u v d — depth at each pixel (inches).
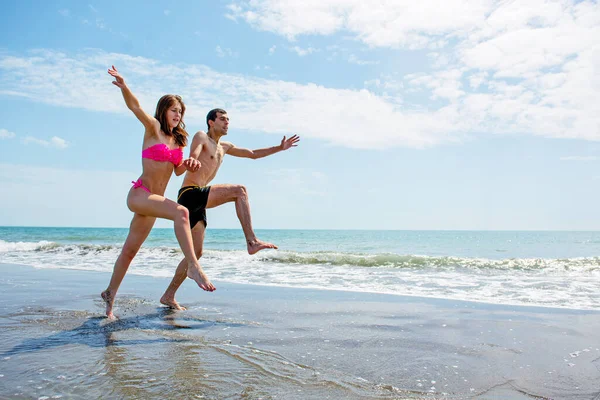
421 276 332.5
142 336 149.2
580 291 256.7
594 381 107.8
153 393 96.0
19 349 131.7
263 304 212.8
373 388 102.3
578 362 123.0
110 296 181.2
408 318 180.2
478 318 180.4
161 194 170.6
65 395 94.8
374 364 120.1
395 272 360.8
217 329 160.4
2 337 146.8
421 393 99.5
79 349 132.0
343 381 106.5
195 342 141.2
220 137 203.3
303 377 108.5
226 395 95.5
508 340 146.1
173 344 138.4
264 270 377.4
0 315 182.9
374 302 218.7
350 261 430.9
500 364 121.0
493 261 411.5
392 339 146.7
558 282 296.7
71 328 160.7
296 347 136.5
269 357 125.0
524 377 110.6
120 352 128.6
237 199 189.3
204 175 194.9
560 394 99.5
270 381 105.0
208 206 190.1
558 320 177.0
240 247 892.6
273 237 1788.9
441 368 117.3
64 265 416.8
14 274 338.6
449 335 152.7
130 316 183.0
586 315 187.3
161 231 2773.1
